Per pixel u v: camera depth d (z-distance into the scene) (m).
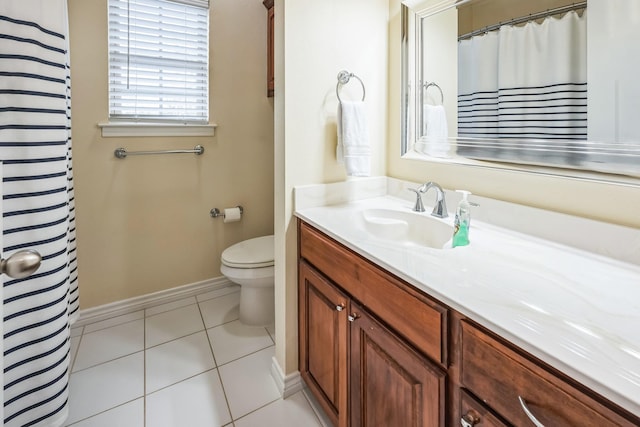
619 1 0.84
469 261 0.89
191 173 2.20
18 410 0.99
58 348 1.07
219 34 2.16
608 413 0.47
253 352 1.79
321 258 1.25
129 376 1.60
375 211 1.43
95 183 1.94
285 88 1.35
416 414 0.83
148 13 1.94
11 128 0.94
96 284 2.02
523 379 0.58
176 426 1.34
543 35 1.00
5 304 0.94
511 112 1.10
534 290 0.73
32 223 0.99
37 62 0.99
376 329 0.95
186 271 2.29
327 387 1.28
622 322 0.61
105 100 1.90
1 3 0.92
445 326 0.73
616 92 0.86
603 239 0.91
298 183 1.43
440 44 1.33
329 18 1.42
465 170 1.29
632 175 0.84
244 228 2.43
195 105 2.15
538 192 1.07
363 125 1.45
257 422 1.36
